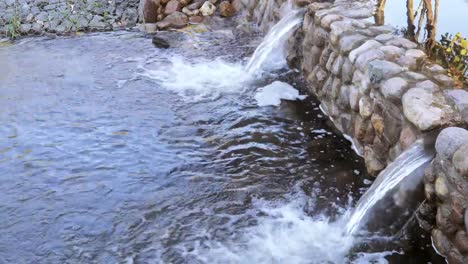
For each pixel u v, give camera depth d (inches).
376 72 131.3
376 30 158.4
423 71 132.3
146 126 167.8
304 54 187.8
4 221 127.6
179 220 127.1
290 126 165.3
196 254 117.0
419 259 112.7
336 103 161.8
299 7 194.9
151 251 118.0
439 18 165.6
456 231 104.3
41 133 164.4
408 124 120.6
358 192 135.0
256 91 188.1
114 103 182.2
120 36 241.8
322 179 140.3
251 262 114.8
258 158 150.0
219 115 173.3
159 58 217.6
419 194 116.5
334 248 118.3
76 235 123.2
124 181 141.9
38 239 122.1
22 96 186.9
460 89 123.2
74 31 247.3
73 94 188.5
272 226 124.7
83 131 165.5
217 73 203.0
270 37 204.1
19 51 226.7
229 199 133.7
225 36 238.1
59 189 139.2
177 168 146.8
